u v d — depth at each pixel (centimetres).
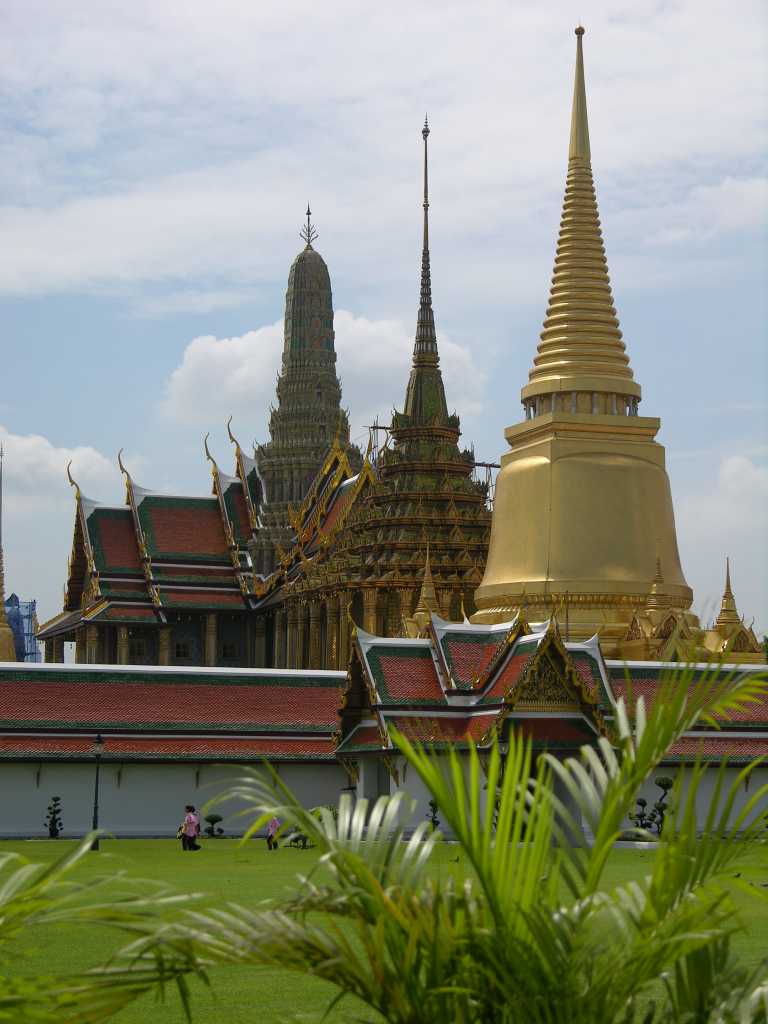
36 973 2775
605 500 9881
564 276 10406
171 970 1387
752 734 7150
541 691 6706
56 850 6138
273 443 19112
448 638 7194
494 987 1402
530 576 9850
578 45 10638
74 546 15488
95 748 6775
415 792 6725
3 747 7369
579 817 6166
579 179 10525
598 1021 1396
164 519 14750
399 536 12006
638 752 1456
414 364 12769
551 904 1460
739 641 9144
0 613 11519
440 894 1410
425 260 12988
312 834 1434
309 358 19488
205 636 14512
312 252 19938
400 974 1391
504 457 10356
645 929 1407
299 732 7800
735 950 2933
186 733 7669
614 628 9519
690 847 1469
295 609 13462
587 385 10094
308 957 1388
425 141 13162
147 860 5531
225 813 7619
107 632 14812
